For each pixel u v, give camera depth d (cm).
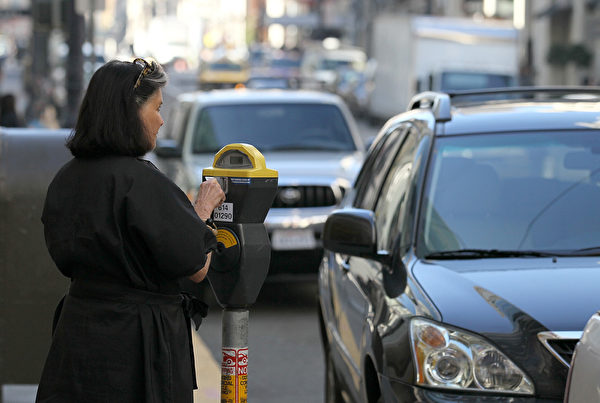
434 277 898
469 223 962
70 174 696
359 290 1023
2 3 9419
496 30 5581
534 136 1036
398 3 12588
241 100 2308
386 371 863
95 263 682
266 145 2225
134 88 689
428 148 1032
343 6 17038
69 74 3431
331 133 2272
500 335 814
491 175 997
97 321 683
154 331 685
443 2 10456
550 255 926
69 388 685
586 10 7762
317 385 1447
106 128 685
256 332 1783
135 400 681
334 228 998
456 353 816
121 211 679
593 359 675
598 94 1169
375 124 7494
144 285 684
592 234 945
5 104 3216
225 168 744
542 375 796
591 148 1020
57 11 3419
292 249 1967
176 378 691
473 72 5528
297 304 2022
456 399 801
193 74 8850
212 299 1970
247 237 734
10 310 1152
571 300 837
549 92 1163
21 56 8238
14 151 1155
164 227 675
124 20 13062
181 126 2345
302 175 2000
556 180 991
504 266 907
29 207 1145
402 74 6106
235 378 752
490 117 1071
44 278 1151
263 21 17212
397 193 1055
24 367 1158
